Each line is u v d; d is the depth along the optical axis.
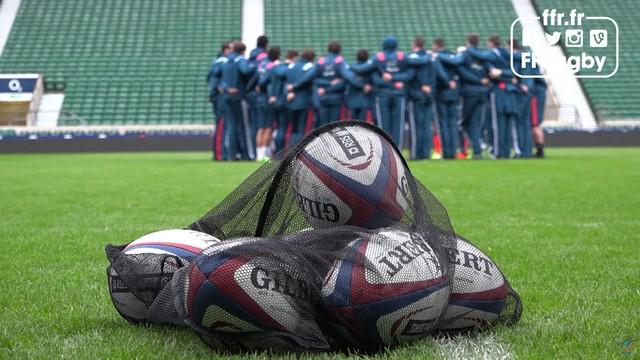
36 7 36.97
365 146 3.13
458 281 3.07
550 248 5.61
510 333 3.10
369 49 35.12
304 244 2.88
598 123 31.19
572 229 6.72
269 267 2.77
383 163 3.12
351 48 35.16
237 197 3.51
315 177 3.10
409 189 3.18
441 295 2.85
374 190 3.06
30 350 2.88
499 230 6.64
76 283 4.32
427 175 13.64
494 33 36.16
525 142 20.12
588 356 2.75
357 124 3.21
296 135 18.77
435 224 3.28
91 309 3.66
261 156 19.53
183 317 2.79
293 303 2.77
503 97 19.50
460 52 19.12
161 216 7.82
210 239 3.35
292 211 3.37
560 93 32.50
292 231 3.38
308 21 36.75
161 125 31.06
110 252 3.33
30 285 4.26
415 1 38.19
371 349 2.86
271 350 2.81
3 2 37.19
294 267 2.78
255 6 37.66
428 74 18.45
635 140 29.70
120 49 34.50
